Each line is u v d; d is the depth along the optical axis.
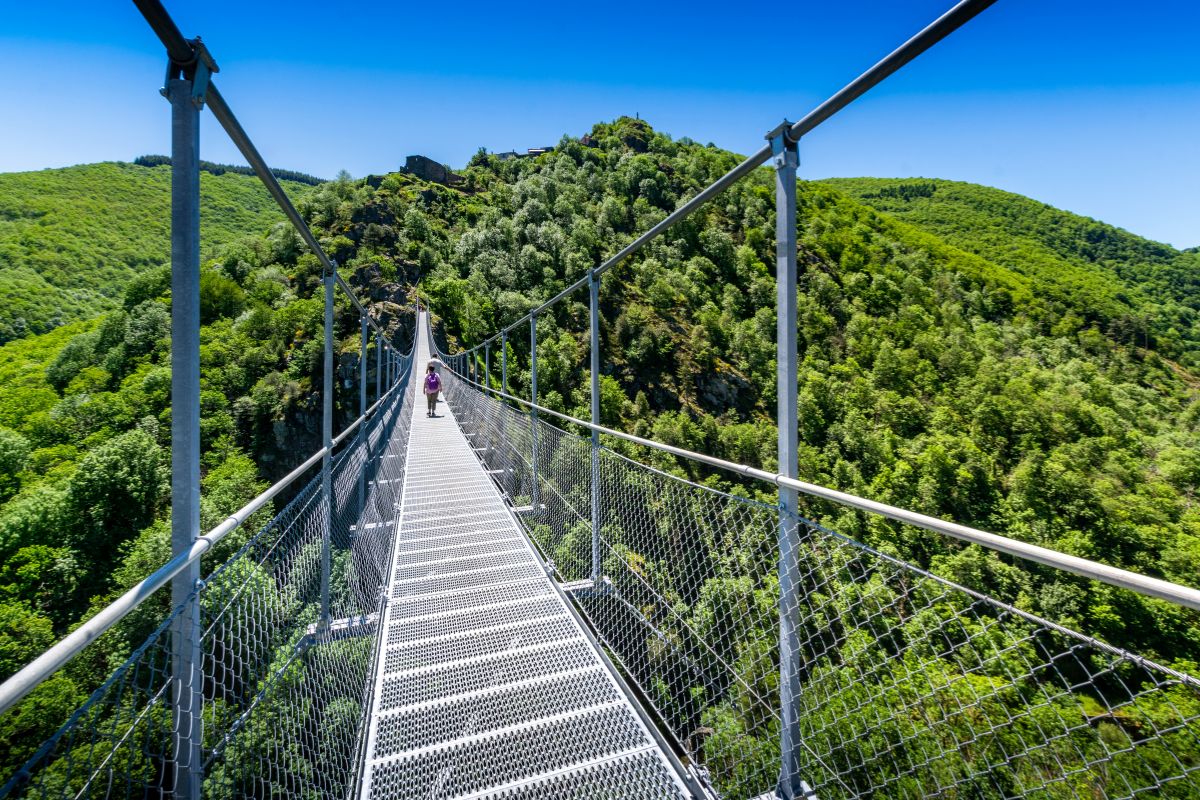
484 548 3.85
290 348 32.62
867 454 39.72
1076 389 50.47
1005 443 40.88
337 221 53.84
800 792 1.48
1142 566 28.38
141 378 27.66
